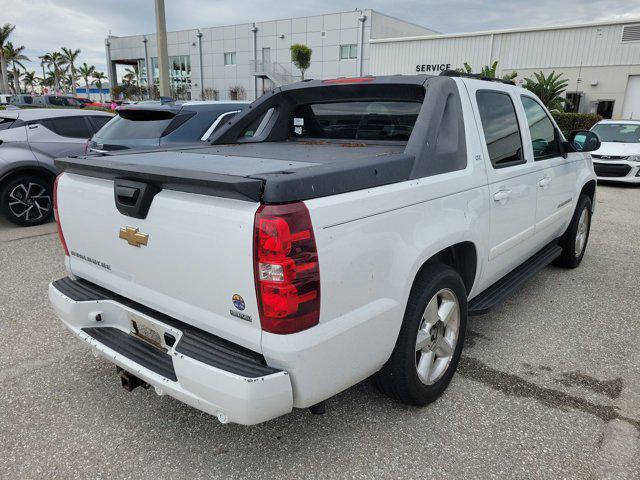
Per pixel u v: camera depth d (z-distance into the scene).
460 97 2.91
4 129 7.10
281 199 1.77
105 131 6.18
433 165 2.53
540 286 4.71
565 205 4.45
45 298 4.41
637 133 11.70
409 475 2.27
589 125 20.20
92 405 2.81
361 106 3.49
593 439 2.52
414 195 2.33
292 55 41.34
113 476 2.27
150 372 2.16
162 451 2.43
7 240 6.39
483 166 2.95
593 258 5.64
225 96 50.69
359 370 2.18
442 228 2.53
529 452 2.42
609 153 10.92
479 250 2.94
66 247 2.75
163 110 5.71
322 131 3.77
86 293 2.60
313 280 1.85
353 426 2.61
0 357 3.36
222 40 49.47
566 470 2.30
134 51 57.78
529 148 3.69
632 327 3.84
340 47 42.53
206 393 1.91
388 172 2.22
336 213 1.92
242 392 1.81
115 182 2.24
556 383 3.04
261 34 46.69
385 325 2.23
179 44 52.94
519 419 2.67
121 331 2.51
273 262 1.76
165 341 2.28
